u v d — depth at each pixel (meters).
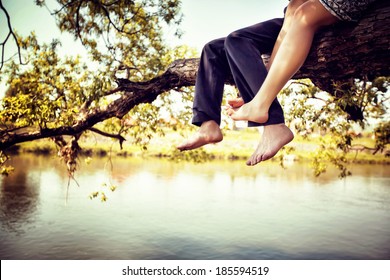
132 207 23.48
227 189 29.48
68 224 19.39
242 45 2.17
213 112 2.24
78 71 5.46
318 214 22.19
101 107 4.78
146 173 35.47
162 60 6.63
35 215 20.69
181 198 26.14
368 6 2.06
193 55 6.91
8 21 3.41
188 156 9.34
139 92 4.21
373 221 20.59
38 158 40.66
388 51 2.17
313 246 16.80
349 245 17.02
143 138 7.48
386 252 16.20
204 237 18.11
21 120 4.66
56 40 5.38
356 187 30.69
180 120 7.72
